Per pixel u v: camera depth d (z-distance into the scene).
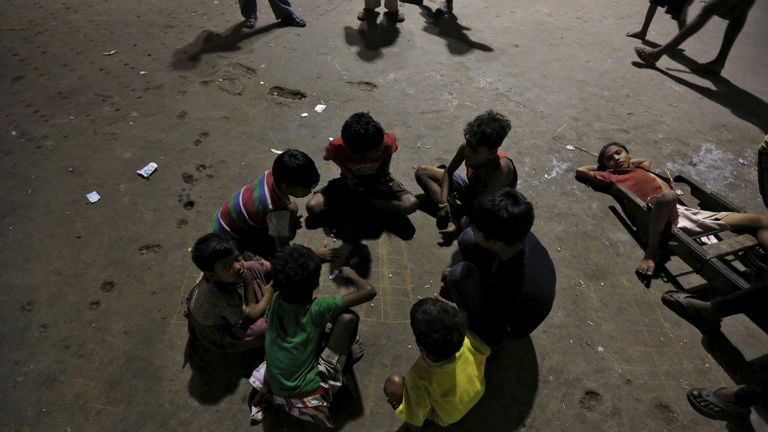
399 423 2.12
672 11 4.74
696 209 3.08
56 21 4.66
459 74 4.24
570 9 5.48
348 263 2.73
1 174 3.11
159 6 4.98
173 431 2.06
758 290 2.19
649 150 3.65
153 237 2.79
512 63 4.46
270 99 3.82
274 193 2.40
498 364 2.34
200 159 3.28
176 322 2.42
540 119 3.85
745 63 4.81
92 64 4.11
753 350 2.45
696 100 4.21
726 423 2.19
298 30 4.64
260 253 2.74
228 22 4.75
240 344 2.18
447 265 2.75
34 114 3.58
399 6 5.18
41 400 2.13
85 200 2.98
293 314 1.94
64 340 2.33
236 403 2.15
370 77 4.12
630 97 4.18
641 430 2.16
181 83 3.93
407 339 2.42
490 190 2.60
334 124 3.63
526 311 1.94
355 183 2.82
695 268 2.64
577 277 2.74
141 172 3.13
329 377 2.04
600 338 2.47
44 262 2.64
